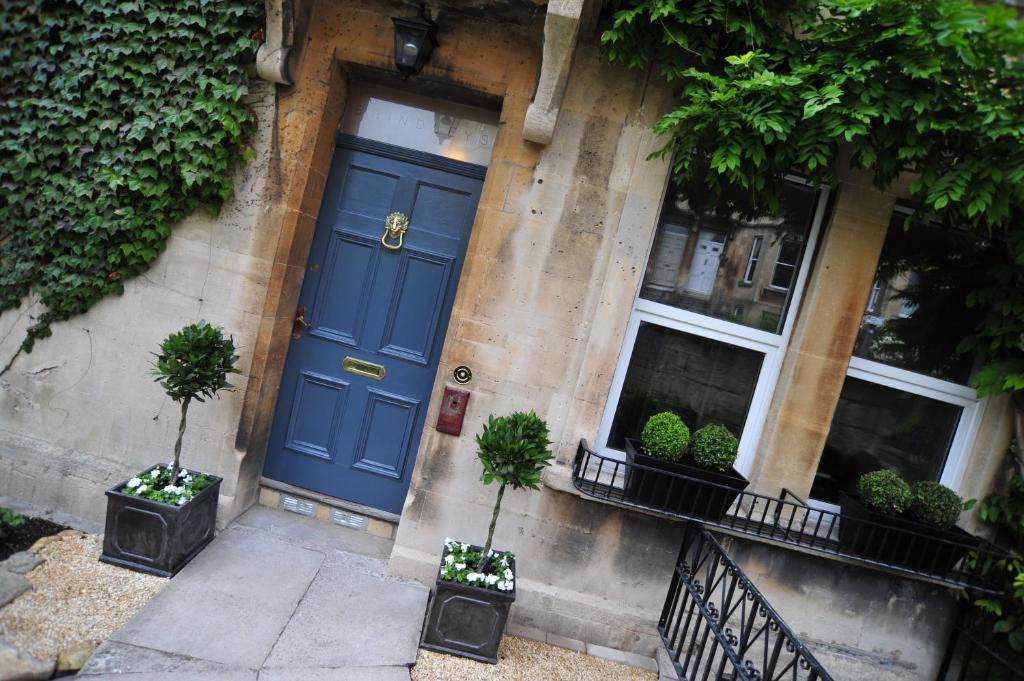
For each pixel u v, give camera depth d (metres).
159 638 2.62
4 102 3.53
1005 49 2.35
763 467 3.41
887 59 2.61
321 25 3.39
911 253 3.51
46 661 2.41
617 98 3.29
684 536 3.23
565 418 3.42
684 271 3.53
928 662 3.41
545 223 3.36
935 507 3.06
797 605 3.40
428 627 2.96
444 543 3.35
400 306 3.79
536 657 3.18
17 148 3.49
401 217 3.74
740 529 3.15
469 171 3.70
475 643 2.97
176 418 3.58
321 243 3.79
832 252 3.30
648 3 2.87
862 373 3.51
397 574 3.46
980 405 3.42
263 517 3.73
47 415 3.66
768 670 2.37
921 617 3.39
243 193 3.46
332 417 3.86
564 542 3.44
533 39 3.33
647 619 3.41
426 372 3.79
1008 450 3.34
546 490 3.42
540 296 3.38
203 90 3.36
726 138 2.84
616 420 3.56
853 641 3.41
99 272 3.52
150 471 3.29
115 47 3.40
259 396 3.56
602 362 3.36
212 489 3.27
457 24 3.35
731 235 3.50
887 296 3.52
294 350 3.83
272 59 3.26
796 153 2.93
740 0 2.78
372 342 3.81
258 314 3.50
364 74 3.60
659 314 3.49
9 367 3.67
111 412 3.62
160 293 3.55
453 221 3.75
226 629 2.76
